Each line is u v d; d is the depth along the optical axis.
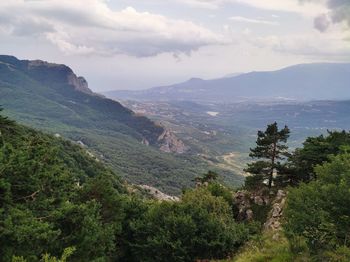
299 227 18.77
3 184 18.20
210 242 33.41
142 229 35.88
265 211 45.38
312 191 19.31
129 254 36.84
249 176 49.38
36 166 21.36
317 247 19.06
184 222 34.09
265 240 29.67
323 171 19.78
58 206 22.31
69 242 21.58
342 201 17.08
